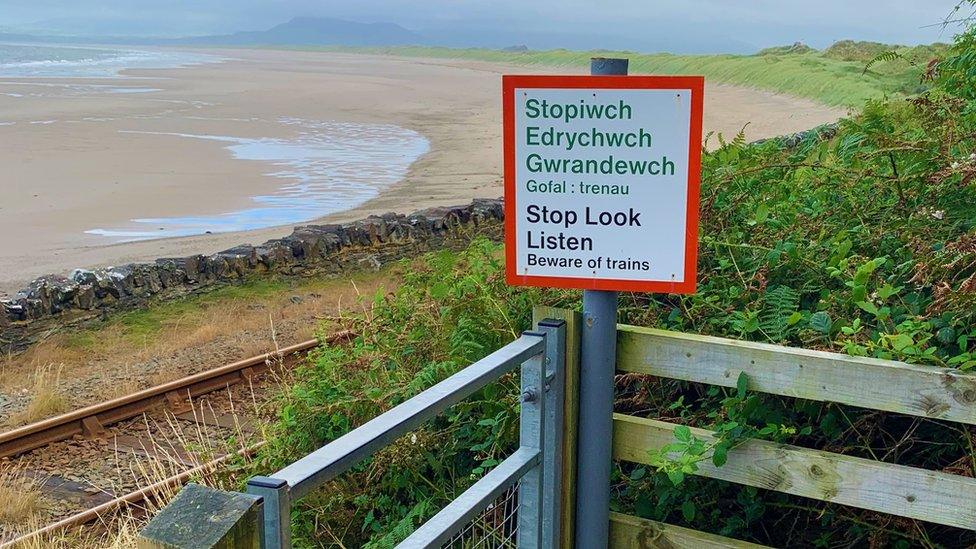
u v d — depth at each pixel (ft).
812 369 9.09
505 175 9.42
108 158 104.78
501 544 10.32
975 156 11.91
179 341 36.70
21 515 20.70
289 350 32.45
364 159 109.19
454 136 137.69
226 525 5.52
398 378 13.70
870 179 13.87
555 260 9.46
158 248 61.52
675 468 9.32
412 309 14.90
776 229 13.19
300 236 49.75
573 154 9.16
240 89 250.98
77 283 39.75
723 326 11.68
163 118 154.71
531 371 9.21
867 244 12.69
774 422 10.05
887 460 10.44
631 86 8.84
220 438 25.27
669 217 9.04
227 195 83.20
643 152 8.96
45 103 180.45
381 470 12.37
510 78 9.16
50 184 87.61
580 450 9.86
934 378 8.55
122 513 19.84
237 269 46.32
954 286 10.56
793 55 248.73
